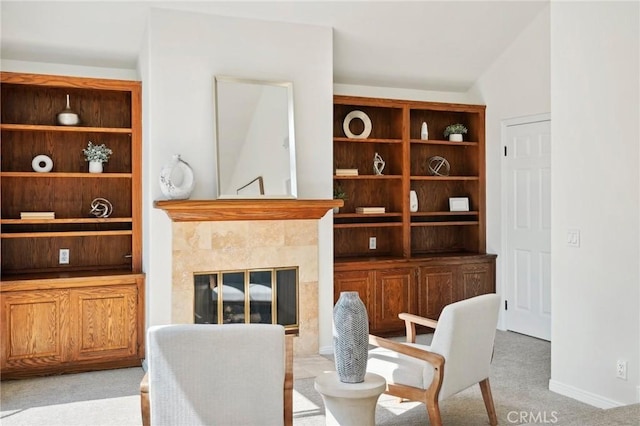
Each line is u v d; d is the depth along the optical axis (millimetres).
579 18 3969
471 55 6039
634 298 3609
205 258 4594
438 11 5281
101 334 4660
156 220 4523
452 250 6684
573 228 4008
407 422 3561
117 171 5266
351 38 5375
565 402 3922
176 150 4586
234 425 2611
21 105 4973
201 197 4648
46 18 4570
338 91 5977
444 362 3131
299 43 5020
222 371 2562
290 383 2699
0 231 4867
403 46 5645
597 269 3846
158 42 4547
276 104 4871
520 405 3867
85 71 5188
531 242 5883
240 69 4809
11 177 4938
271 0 4727
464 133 6500
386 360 3418
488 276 6246
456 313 3135
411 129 6379
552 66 4176
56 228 5078
